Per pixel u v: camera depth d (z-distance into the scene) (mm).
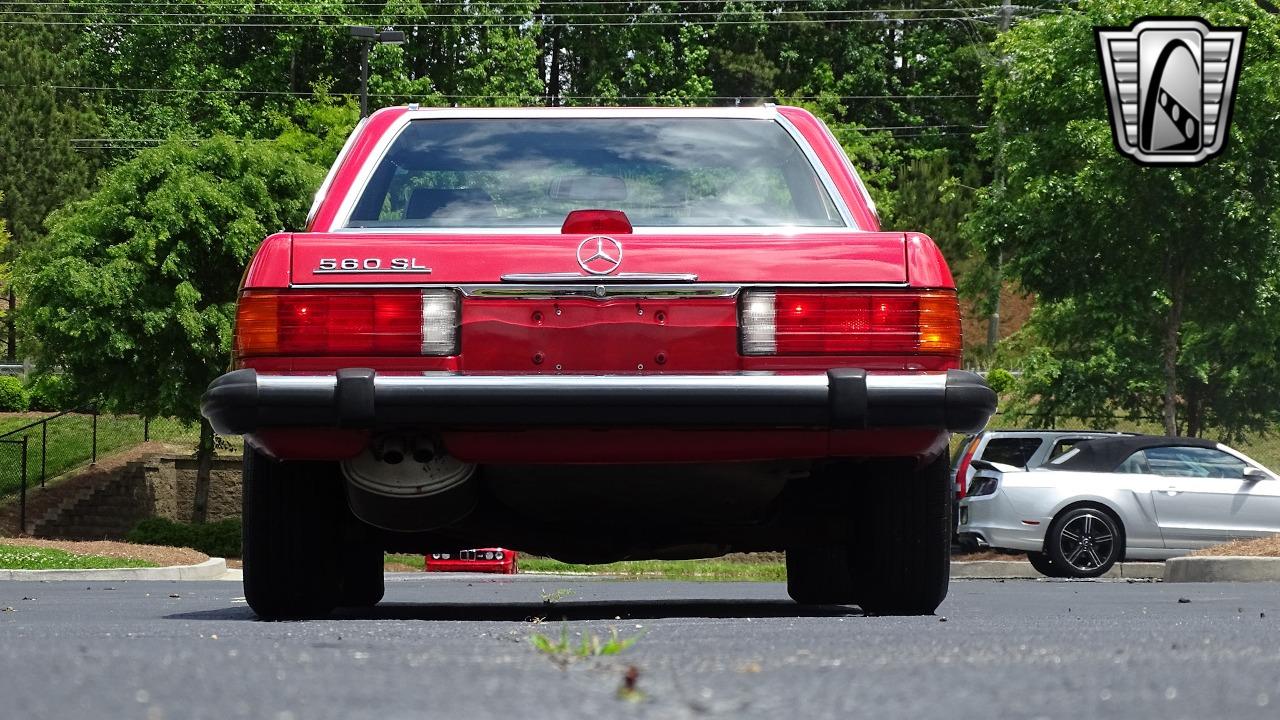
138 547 20469
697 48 50812
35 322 26734
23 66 50031
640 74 51219
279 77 47938
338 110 36438
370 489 4797
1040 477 17109
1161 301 23125
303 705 2254
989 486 17219
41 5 52500
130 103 49500
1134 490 17109
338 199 5094
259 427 4707
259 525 5234
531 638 3758
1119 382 24672
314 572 5297
